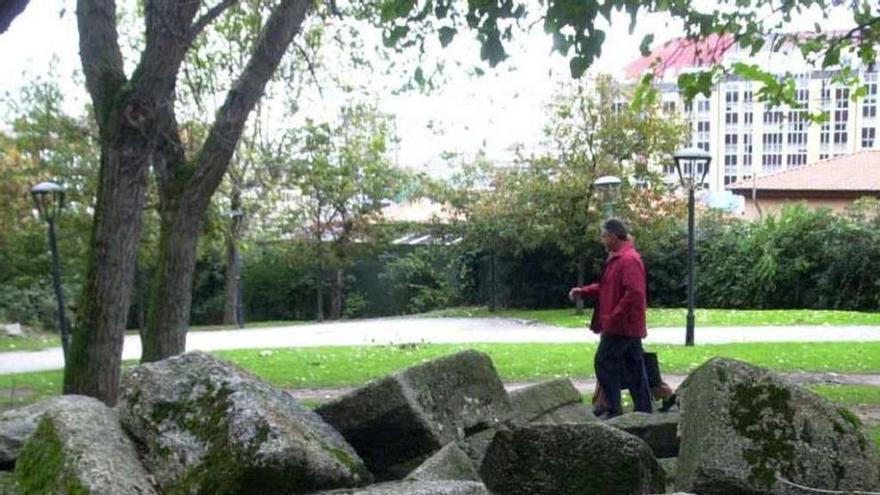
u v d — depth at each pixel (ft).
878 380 39.04
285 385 39.70
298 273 124.88
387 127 117.70
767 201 127.24
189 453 11.44
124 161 27.94
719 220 106.22
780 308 99.35
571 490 13.88
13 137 96.73
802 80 50.29
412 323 87.81
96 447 11.35
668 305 106.42
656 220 93.25
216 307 124.47
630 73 94.27
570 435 14.08
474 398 15.98
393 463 14.84
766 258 97.96
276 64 30.86
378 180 117.50
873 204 99.86
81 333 28.09
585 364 45.19
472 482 11.30
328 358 50.67
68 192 89.04
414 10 23.27
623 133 91.76
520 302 108.68
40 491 11.19
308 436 12.16
